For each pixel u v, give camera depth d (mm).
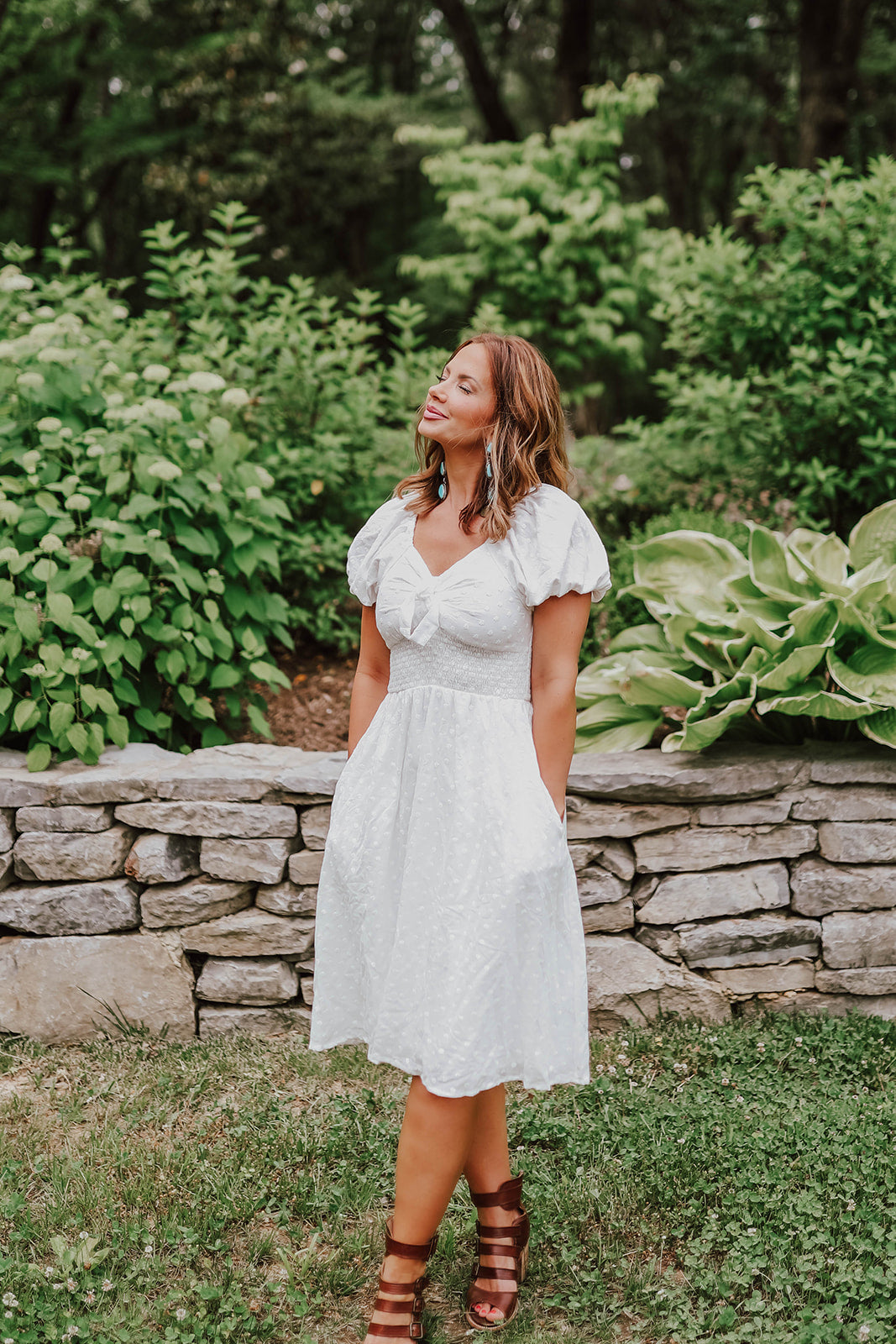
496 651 1940
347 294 16281
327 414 4902
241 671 3771
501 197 9914
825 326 4566
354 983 2057
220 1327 1942
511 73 21656
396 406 5434
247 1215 2301
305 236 16625
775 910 3168
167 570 3512
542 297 9922
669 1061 2889
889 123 16406
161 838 3133
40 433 3594
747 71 16078
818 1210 2188
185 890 3127
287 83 15789
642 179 21438
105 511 3477
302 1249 2225
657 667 3539
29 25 13258
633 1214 2285
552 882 1905
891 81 16219
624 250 9852
